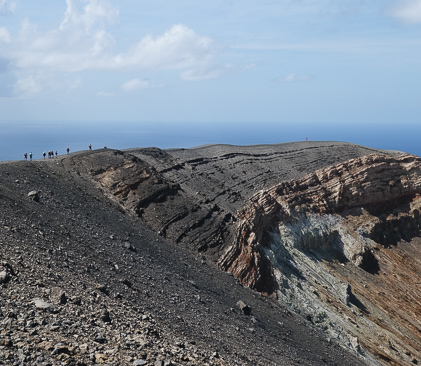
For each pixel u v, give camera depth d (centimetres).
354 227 9194
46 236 3634
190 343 2700
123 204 6906
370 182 9862
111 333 2162
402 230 9812
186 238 6750
